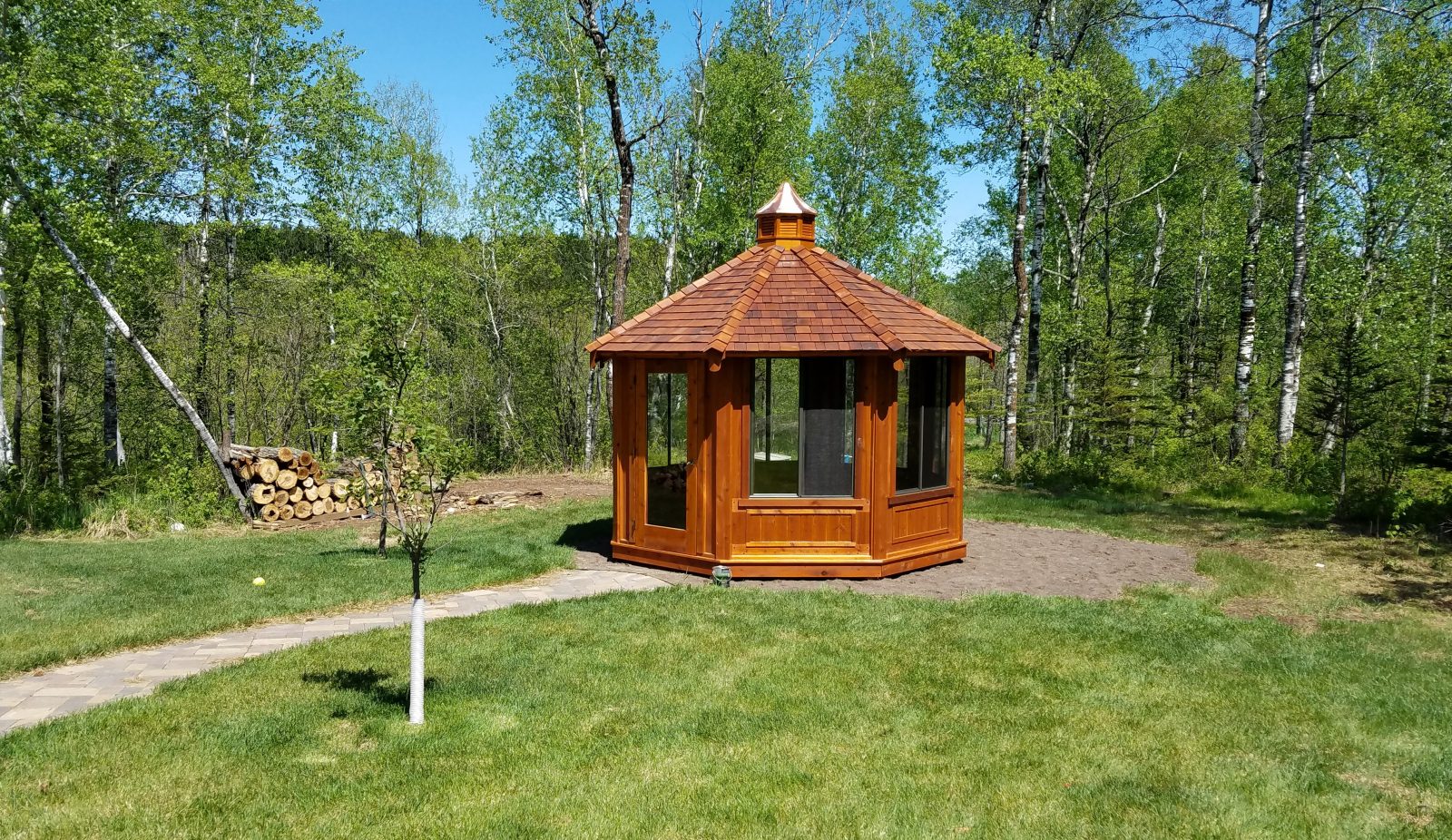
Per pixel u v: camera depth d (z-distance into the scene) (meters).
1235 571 10.41
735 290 10.85
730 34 25.92
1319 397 22.83
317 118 20.62
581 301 32.59
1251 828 4.49
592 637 7.67
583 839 4.32
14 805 4.57
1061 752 5.39
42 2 13.88
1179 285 31.92
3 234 14.48
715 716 5.89
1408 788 4.97
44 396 22.23
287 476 14.76
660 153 26.11
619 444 11.05
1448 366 14.31
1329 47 22.23
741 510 10.05
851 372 10.01
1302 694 6.37
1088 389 24.47
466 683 6.46
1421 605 8.95
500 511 15.47
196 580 9.92
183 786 4.82
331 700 6.09
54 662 7.10
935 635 7.75
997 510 15.48
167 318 21.83
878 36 28.06
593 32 19.34
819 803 4.71
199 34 18.88
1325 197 20.27
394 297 6.05
